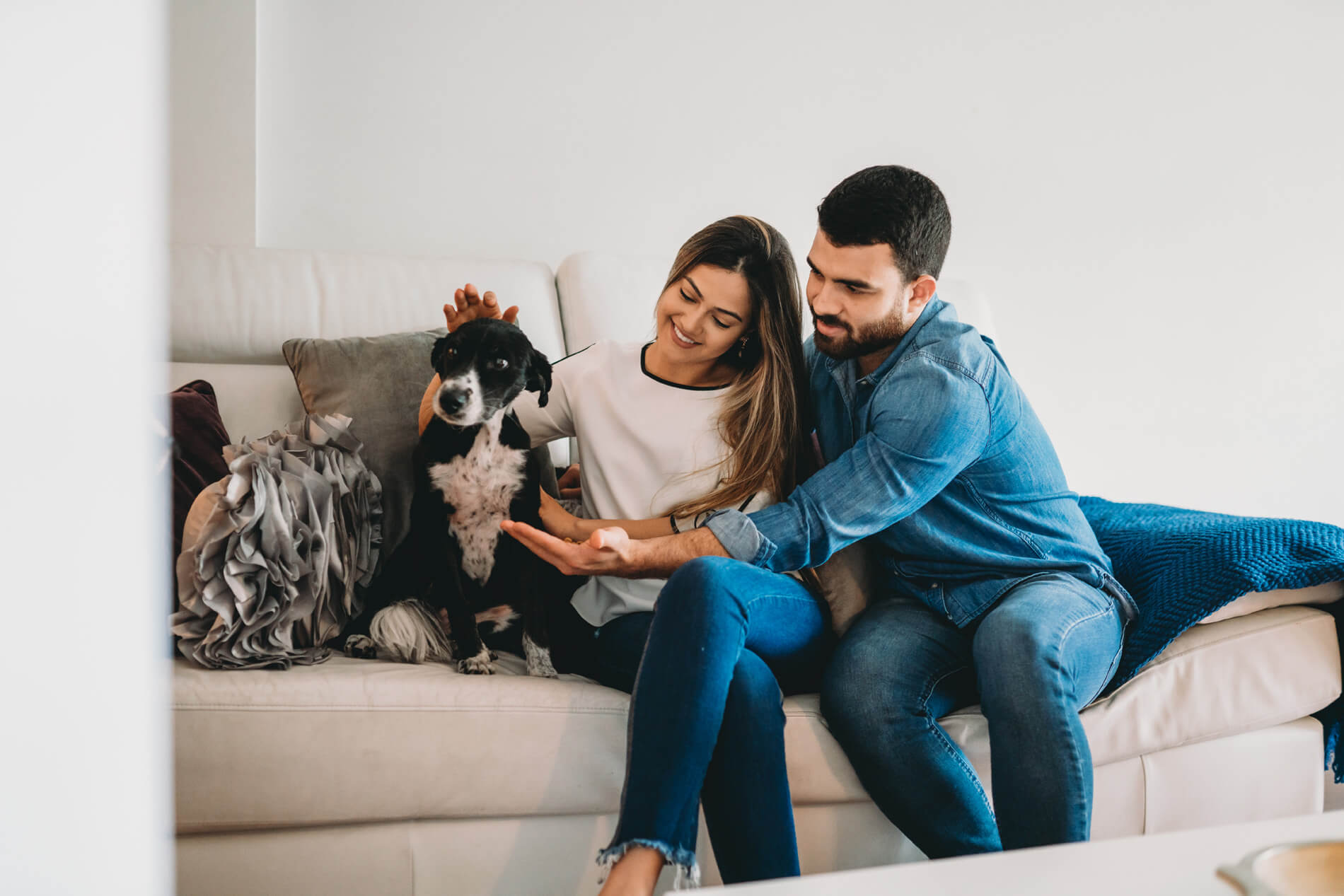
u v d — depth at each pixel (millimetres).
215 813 1095
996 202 2709
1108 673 1289
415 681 1174
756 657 1147
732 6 2488
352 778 1123
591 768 1189
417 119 2285
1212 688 1365
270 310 1717
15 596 329
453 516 1354
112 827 364
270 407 1646
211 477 1399
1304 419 2986
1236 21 2869
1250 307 2924
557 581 1389
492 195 2344
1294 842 592
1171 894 588
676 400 1362
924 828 1183
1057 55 2736
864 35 2590
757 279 1340
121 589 365
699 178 2484
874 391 1335
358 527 1407
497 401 1338
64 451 343
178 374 1631
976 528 1357
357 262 1801
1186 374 2883
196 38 2117
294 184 2219
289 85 2203
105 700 359
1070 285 2777
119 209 368
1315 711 1446
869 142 2607
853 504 1231
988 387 1311
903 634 1284
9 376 326
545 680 1240
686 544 1216
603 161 2414
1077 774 1101
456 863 1177
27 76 333
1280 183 2934
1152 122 2820
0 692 325
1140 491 2861
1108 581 1368
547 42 2363
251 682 1126
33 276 333
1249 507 2951
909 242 1271
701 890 592
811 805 1259
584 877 1214
